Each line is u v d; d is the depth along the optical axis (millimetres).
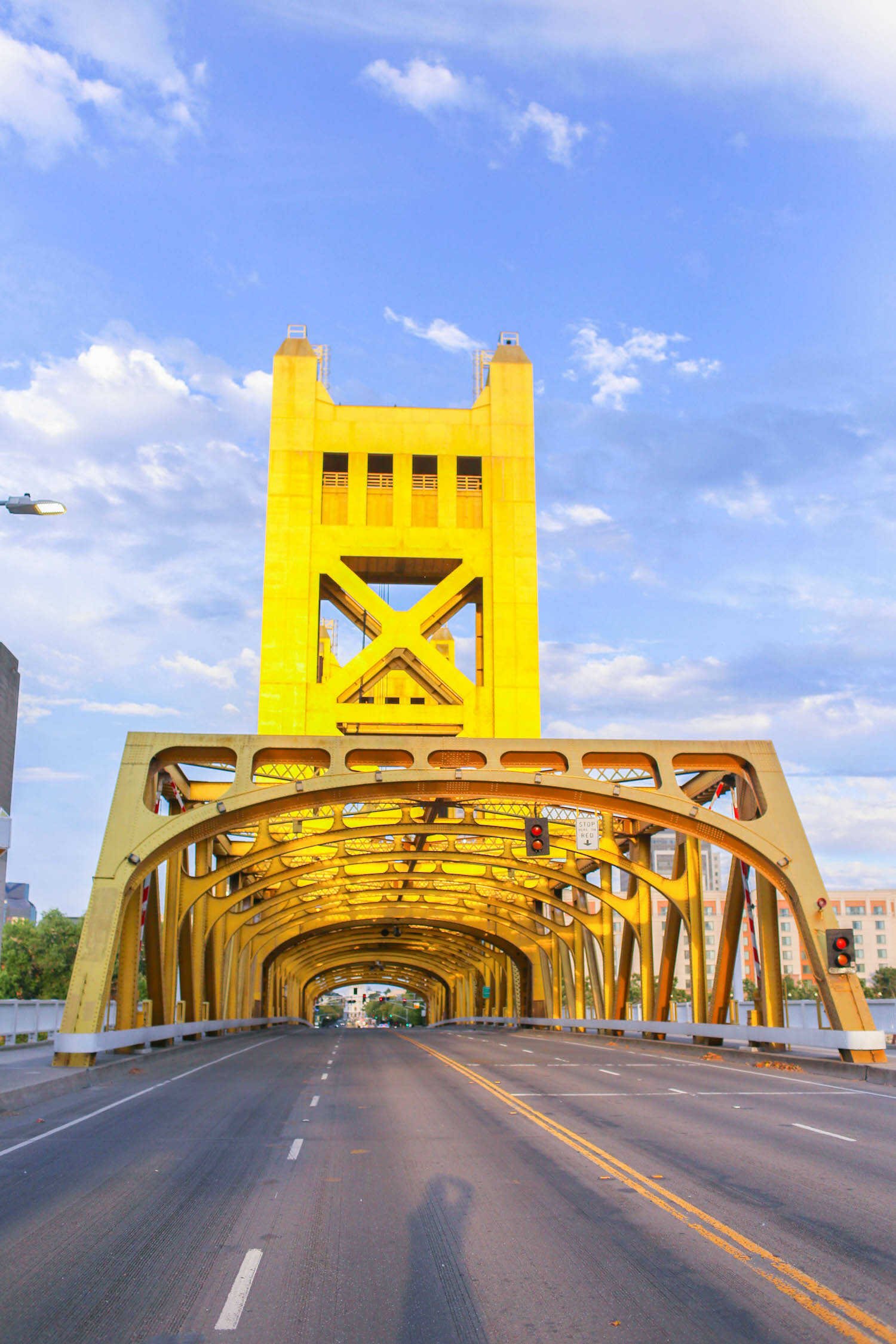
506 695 52562
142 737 31172
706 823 31391
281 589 53000
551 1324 6965
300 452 54938
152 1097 20859
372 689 55969
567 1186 11203
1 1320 7141
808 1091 21641
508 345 58344
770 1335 6719
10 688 26094
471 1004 103000
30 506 18328
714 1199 10523
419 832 44781
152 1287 7832
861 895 136625
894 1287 7672
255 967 70688
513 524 55000
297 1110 18250
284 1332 6867
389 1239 9102
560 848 45250
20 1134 15539
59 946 83938
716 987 37000
